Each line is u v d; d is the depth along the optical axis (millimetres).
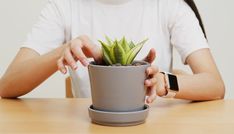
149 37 1802
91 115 1106
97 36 1799
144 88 1094
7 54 2674
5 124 1098
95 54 1105
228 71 2715
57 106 1299
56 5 1802
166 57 1822
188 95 1338
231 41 2678
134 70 1059
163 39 1816
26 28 2652
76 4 1818
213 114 1207
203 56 1604
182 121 1133
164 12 1802
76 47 1135
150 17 1812
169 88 1291
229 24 2662
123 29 1810
